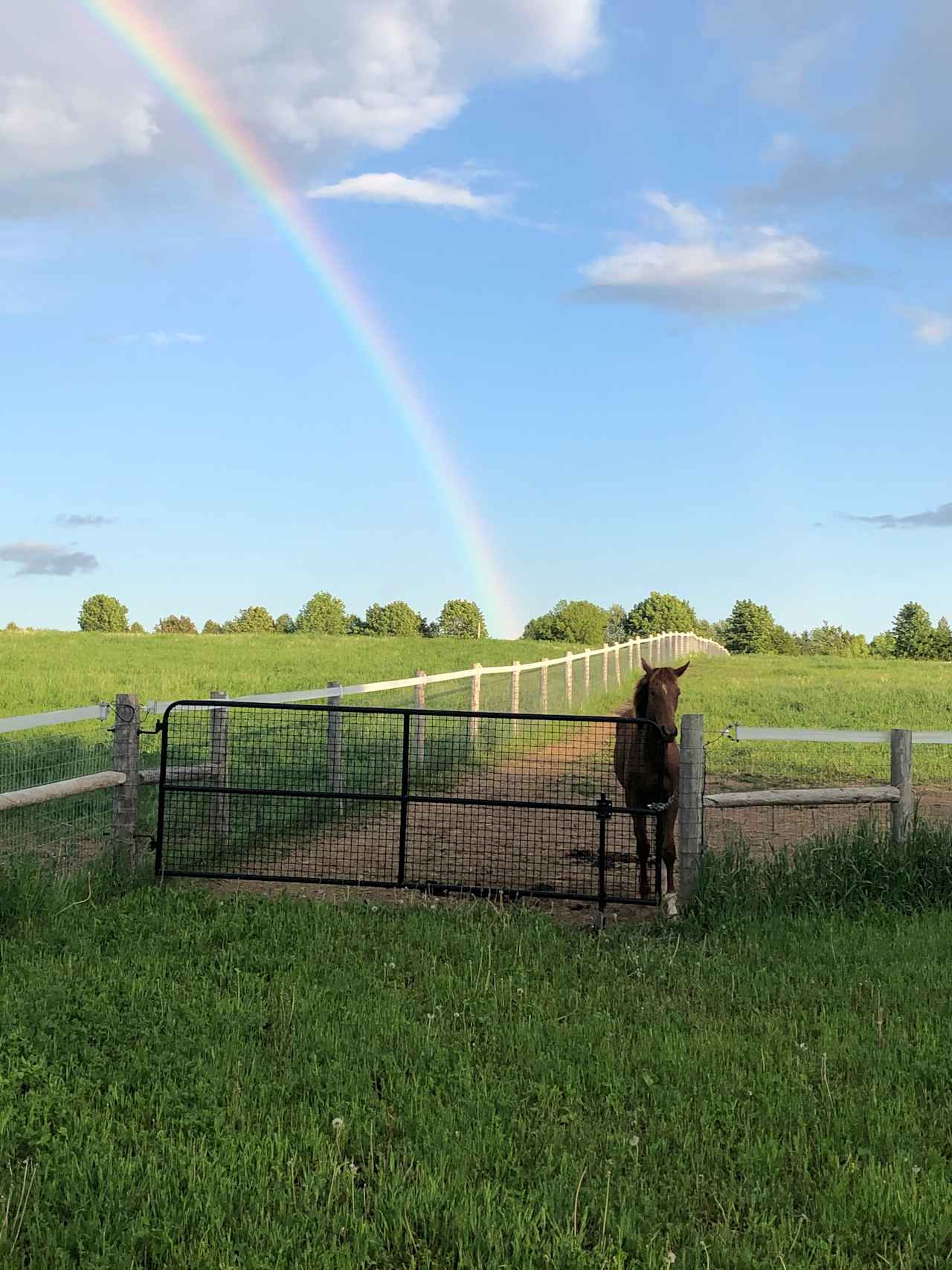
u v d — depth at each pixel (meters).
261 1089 4.68
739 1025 5.71
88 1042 5.19
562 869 9.82
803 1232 3.76
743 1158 4.21
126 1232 3.56
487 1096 4.68
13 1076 4.68
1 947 6.58
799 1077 4.98
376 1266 3.48
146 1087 4.75
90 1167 3.98
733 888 8.02
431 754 14.10
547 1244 3.54
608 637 113.00
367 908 7.98
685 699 27.67
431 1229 3.66
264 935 7.18
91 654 35.88
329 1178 3.95
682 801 8.22
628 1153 4.23
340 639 52.09
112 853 8.72
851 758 17.72
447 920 7.68
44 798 7.68
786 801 8.76
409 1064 5.05
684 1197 3.96
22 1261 3.42
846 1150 4.29
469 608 137.12
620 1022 5.65
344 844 10.52
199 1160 4.02
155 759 12.89
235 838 10.34
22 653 34.94
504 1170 4.08
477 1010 5.81
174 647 41.72
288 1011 5.66
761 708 25.84
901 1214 3.77
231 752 11.68
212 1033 5.36
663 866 9.70
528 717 8.27
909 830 9.12
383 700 20.61
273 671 31.53
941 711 25.45
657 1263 3.48
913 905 8.26
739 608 121.00
